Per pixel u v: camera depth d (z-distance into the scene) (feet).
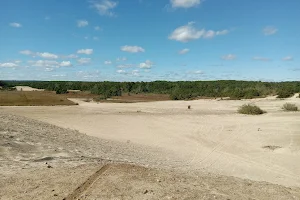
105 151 43.65
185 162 45.42
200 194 20.49
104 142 55.21
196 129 83.15
